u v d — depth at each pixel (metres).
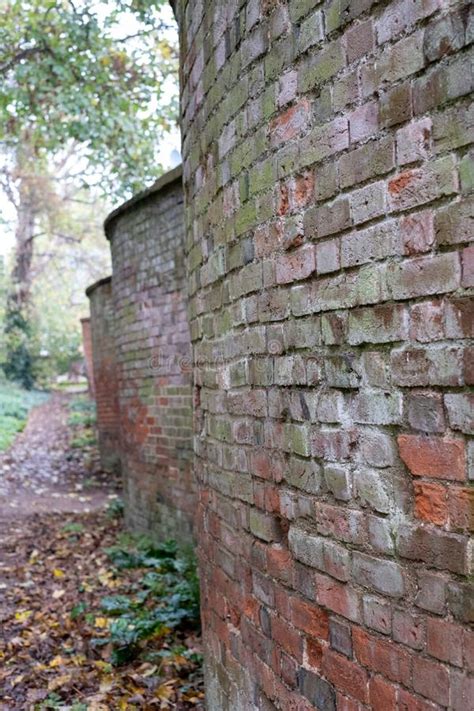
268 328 1.94
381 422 1.48
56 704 3.41
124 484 7.29
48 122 9.96
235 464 2.23
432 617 1.35
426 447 1.36
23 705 3.40
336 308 1.61
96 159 10.61
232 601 2.31
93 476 11.62
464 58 1.25
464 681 1.28
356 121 1.53
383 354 1.47
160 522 6.33
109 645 4.02
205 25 2.41
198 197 2.63
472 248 1.24
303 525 1.79
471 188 1.24
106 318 11.20
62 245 25.34
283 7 1.79
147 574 5.47
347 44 1.55
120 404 7.30
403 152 1.39
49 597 5.16
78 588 5.33
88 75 9.22
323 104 1.64
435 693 1.34
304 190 1.72
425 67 1.33
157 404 6.27
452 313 1.29
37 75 9.00
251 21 1.96
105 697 3.43
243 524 2.18
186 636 4.24
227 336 2.28
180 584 4.89
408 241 1.39
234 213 2.15
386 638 1.48
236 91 2.09
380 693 1.50
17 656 4.01
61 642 4.24
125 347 6.90
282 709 1.92
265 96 1.90
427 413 1.35
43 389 24.64
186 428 5.78
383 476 1.48
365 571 1.54
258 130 1.95
